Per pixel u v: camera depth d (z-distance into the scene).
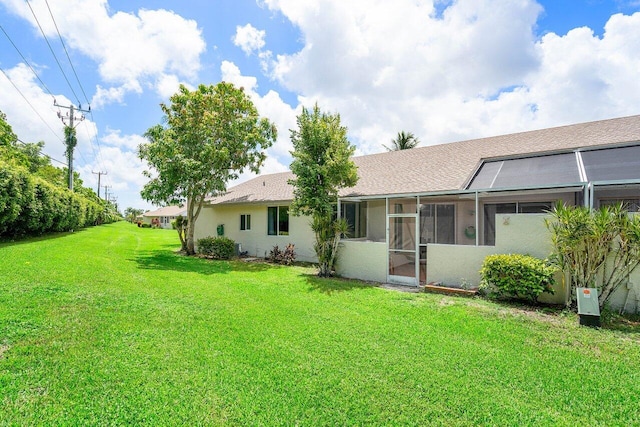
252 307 7.05
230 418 3.18
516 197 11.29
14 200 14.00
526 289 7.23
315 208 11.24
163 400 3.43
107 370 4.00
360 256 11.15
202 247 16.77
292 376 4.00
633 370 4.28
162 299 7.45
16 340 4.70
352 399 3.53
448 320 6.30
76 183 48.28
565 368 4.32
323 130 11.19
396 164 15.05
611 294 6.93
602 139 10.67
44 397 3.41
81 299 6.87
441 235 12.68
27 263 10.09
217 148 15.58
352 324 6.02
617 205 6.73
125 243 21.84
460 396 3.62
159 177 15.43
